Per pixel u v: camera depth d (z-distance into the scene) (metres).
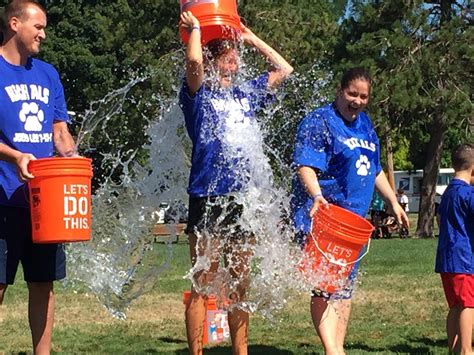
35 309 4.50
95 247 5.31
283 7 25.98
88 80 33.41
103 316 7.83
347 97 4.89
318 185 4.74
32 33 4.33
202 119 4.38
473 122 24.34
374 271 11.79
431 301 8.48
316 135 4.87
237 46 4.58
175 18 25.69
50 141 4.46
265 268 4.46
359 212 4.95
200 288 4.44
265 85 4.69
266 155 5.01
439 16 25.56
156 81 21.55
